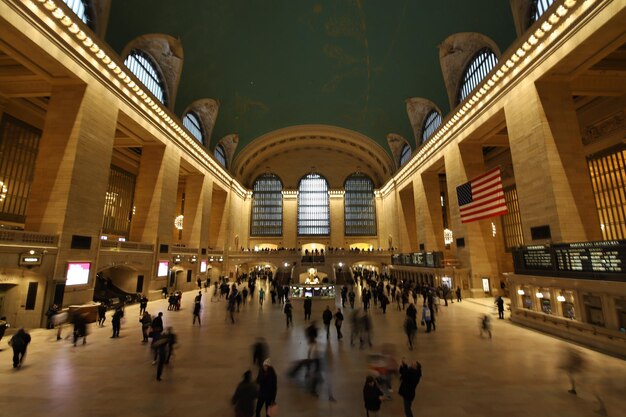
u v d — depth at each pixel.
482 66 19.12
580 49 11.73
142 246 18.70
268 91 29.25
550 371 6.76
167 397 5.51
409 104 27.09
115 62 15.26
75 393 5.67
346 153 43.94
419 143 28.44
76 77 13.66
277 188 44.41
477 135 19.58
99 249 14.66
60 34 12.59
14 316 11.14
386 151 35.88
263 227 43.44
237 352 8.27
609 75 13.95
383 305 14.06
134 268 18.22
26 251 11.10
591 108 16.67
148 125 19.25
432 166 25.39
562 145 13.14
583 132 17.45
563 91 13.74
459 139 20.66
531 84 13.95
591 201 12.68
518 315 11.95
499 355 7.93
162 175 20.92
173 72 21.52
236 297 14.73
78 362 7.44
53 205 12.84
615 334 8.07
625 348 7.64
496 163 25.23
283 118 34.09
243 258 34.31
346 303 17.27
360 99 30.08
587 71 13.58
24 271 11.36
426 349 8.48
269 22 22.42
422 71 23.14
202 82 24.22
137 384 6.09
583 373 6.61
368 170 44.16
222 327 11.35
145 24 17.19
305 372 6.69
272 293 17.69
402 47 22.58
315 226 44.06
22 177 16.45
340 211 43.31
